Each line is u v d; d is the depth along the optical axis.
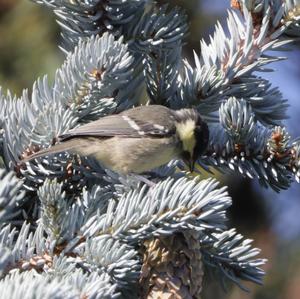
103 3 8.00
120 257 6.34
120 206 6.64
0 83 13.34
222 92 8.47
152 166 9.47
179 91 8.66
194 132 8.57
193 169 8.61
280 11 7.92
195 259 6.76
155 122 8.95
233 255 7.37
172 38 8.23
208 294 12.59
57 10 8.13
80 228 6.56
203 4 14.24
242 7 8.20
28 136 7.38
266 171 8.09
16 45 13.61
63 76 7.41
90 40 7.40
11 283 5.19
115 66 7.23
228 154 8.26
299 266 13.54
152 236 6.68
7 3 13.90
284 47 8.23
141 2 8.05
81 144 7.72
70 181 7.75
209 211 6.49
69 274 6.02
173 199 6.54
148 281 6.72
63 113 7.34
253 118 8.19
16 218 7.41
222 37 8.45
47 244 6.48
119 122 8.91
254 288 13.20
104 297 5.68
